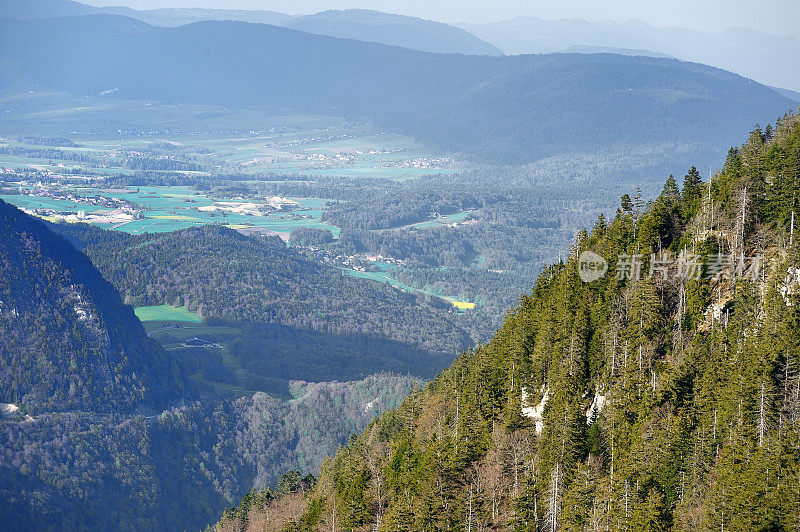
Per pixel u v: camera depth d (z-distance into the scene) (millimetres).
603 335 163250
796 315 147125
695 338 156750
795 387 139375
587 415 157000
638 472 136625
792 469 128500
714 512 128625
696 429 141375
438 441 166125
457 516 146375
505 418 162375
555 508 139750
